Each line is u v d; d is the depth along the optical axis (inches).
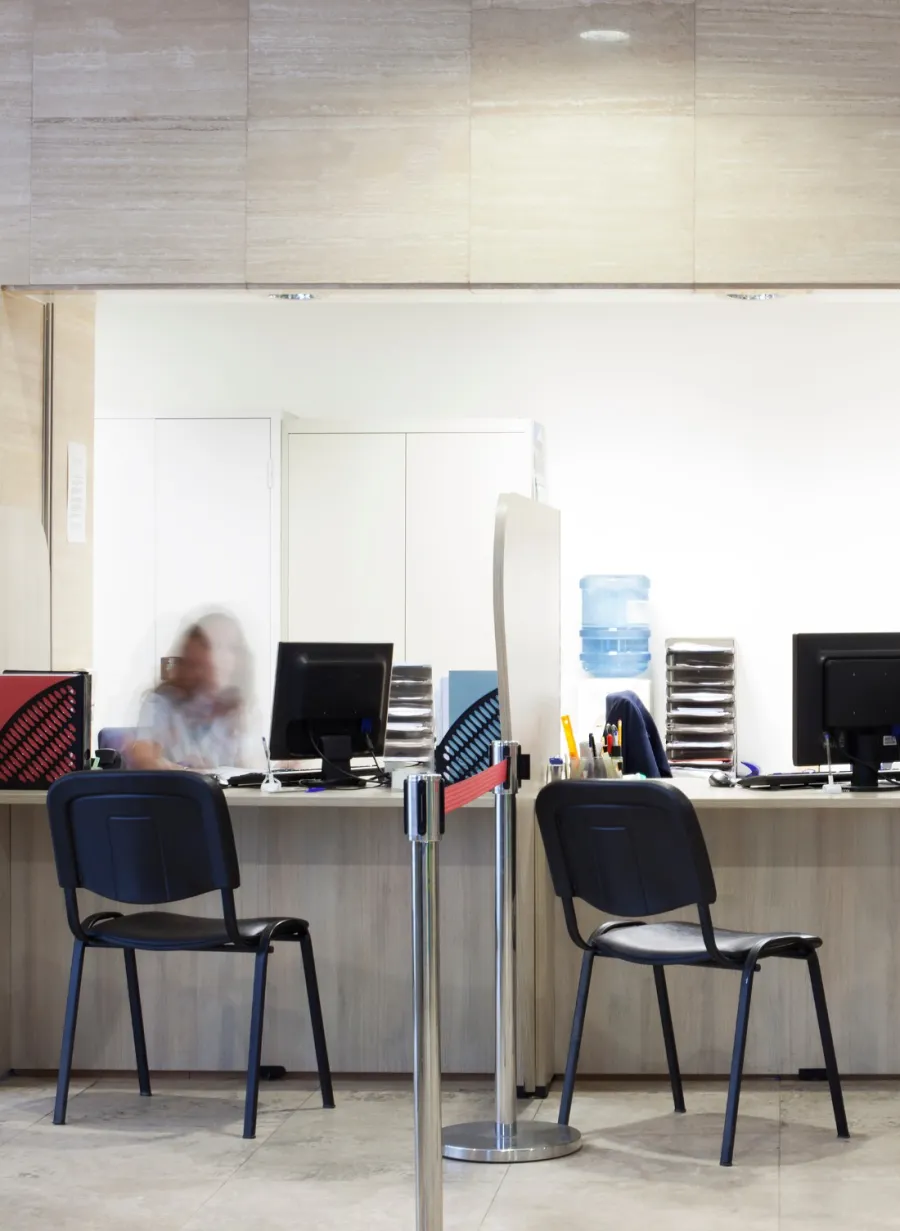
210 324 294.8
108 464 267.3
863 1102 161.6
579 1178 137.2
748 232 174.9
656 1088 168.4
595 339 289.6
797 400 286.5
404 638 265.9
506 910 147.3
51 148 181.0
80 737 171.0
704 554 287.4
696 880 139.3
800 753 169.9
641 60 176.1
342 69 178.5
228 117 179.3
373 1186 135.3
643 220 175.6
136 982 168.4
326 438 267.6
